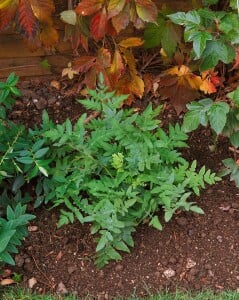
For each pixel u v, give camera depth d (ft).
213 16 8.43
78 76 10.43
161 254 8.79
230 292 8.48
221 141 9.80
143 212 8.72
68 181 8.67
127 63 9.65
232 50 8.59
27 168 8.67
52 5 8.59
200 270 8.66
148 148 8.70
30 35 8.62
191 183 8.69
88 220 8.42
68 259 8.76
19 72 10.36
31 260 8.75
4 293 8.46
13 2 8.45
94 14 8.91
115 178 8.58
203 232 8.95
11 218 8.31
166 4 10.05
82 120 8.82
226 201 9.23
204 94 10.00
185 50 9.80
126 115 9.04
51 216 9.09
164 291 8.52
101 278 8.61
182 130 8.76
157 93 10.21
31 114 10.11
